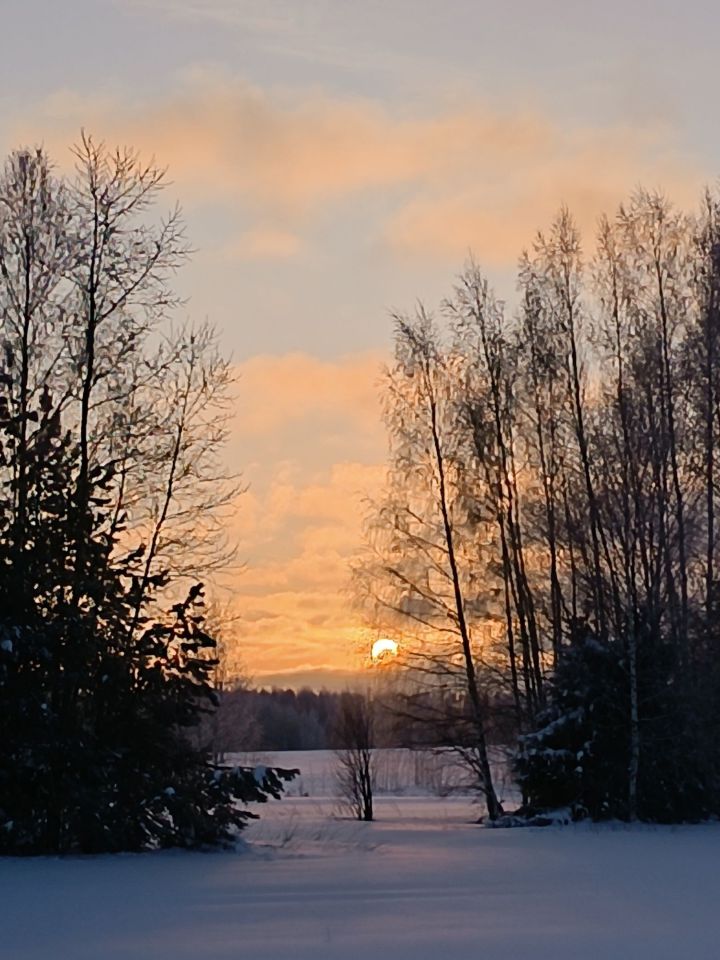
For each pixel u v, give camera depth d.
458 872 16.78
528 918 12.09
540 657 32.06
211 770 20.75
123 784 19.88
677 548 32.34
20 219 24.78
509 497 31.83
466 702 30.47
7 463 20.66
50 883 15.56
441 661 30.47
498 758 32.09
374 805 46.09
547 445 32.72
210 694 20.92
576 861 18.39
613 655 28.38
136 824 20.12
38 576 19.98
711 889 14.54
